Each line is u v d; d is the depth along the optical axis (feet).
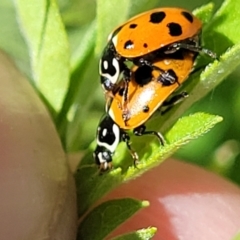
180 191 0.15
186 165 0.15
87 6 0.16
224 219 0.15
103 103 0.16
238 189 0.15
